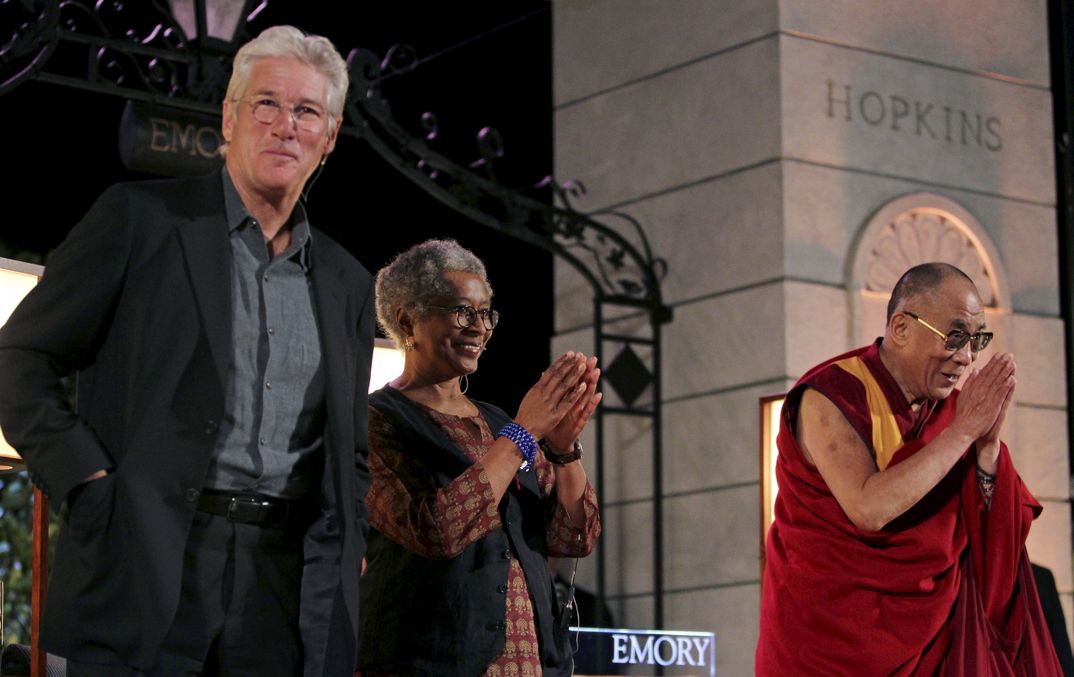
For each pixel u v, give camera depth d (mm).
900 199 7762
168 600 2396
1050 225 8312
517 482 3344
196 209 2605
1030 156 8336
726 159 7793
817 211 7566
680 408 7828
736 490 7500
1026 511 4070
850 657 3908
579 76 8664
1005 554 4020
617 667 5383
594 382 3299
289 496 2592
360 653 3203
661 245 8078
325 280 2705
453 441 3330
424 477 3234
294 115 2633
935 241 7855
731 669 7398
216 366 2510
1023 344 7992
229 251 2592
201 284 2539
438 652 3141
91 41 6918
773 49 7625
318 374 2648
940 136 8039
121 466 2451
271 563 2564
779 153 7531
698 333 7801
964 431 3822
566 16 8773
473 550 3225
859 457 3908
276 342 2604
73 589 2430
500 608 3191
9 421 2439
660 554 7793
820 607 3945
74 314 2479
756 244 7574
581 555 3428
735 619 7418
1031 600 4105
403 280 3443
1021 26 8461
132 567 2410
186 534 2445
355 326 2750
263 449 2562
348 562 2598
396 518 3156
